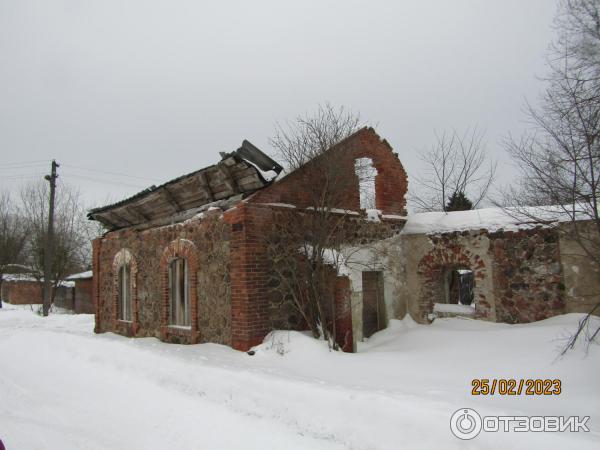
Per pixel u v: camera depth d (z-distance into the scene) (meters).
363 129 10.37
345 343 8.20
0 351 11.37
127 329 12.75
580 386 5.73
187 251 10.05
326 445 4.79
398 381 6.15
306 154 8.67
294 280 8.78
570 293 8.11
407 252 10.80
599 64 7.68
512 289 8.90
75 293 30.61
